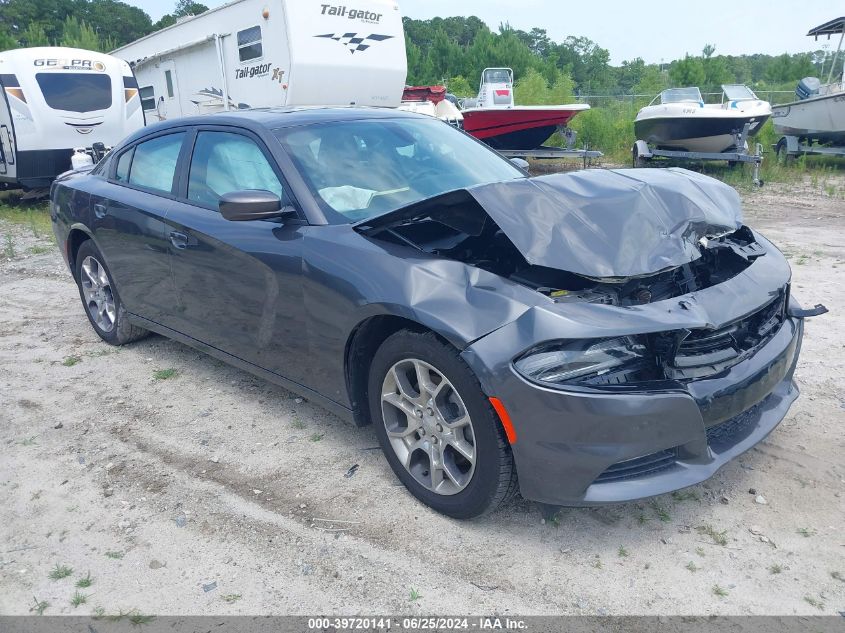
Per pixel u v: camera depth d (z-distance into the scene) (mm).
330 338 2877
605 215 2709
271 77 10266
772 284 2779
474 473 2492
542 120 14305
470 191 2660
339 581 2369
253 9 10164
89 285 4785
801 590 2264
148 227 3846
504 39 43625
